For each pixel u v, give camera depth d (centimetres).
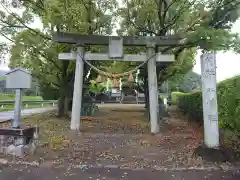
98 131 1079
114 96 3800
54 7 1070
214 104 648
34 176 532
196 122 1317
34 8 1260
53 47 1312
